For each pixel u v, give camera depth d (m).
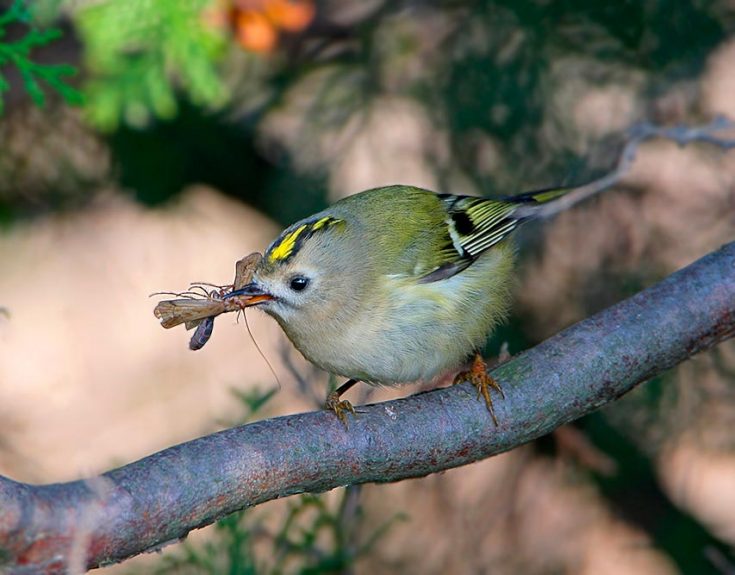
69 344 12.66
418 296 7.97
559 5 9.84
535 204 8.83
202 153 11.01
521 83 9.98
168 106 8.58
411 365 8.08
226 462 5.98
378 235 8.13
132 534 5.61
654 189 10.38
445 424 6.82
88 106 8.64
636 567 10.84
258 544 9.58
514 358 7.21
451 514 10.83
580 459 10.82
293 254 7.84
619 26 9.81
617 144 10.09
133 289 12.31
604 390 7.16
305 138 10.57
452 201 8.68
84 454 11.80
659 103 10.17
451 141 10.26
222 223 12.44
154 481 5.72
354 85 10.61
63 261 12.15
